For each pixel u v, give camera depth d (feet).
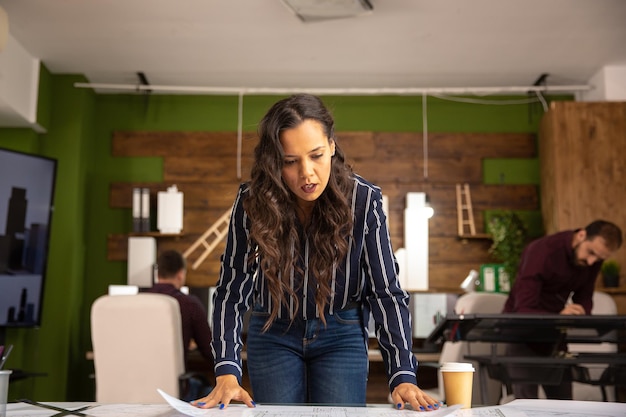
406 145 21.83
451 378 5.18
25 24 17.35
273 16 16.99
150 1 16.28
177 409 4.32
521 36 18.07
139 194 20.77
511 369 10.12
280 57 19.42
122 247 21.26
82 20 17.21
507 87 21.50
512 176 21.77
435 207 21.57
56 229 19.97
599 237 12.14
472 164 21.75
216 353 5.82
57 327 19.56
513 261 20.08
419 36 18.06
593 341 10.34
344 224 5.91
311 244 6.14
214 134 21.76
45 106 19.94
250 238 6.03
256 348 6.63
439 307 19.67
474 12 16.76
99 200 21.53
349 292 6.36
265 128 5.57
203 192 21.53
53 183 17.28
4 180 16.02
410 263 20.56
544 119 20.97
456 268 21.31
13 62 18.04
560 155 20.02
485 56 19.31
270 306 6.50
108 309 12.48
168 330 12.38
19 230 16.34
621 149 19.90
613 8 16.58
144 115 21.89
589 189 19.84
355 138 21.80
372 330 18.84
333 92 21.27
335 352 6.49
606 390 13.08
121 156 21.74
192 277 21.07
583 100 21.42
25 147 19.51
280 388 6.49
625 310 18.79
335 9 16.34
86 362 20.71
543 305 13.00
